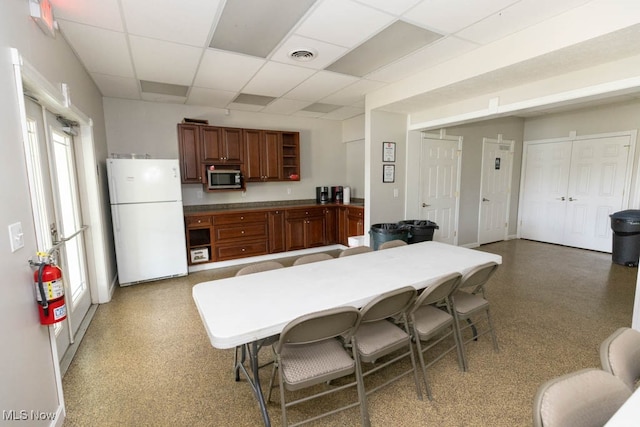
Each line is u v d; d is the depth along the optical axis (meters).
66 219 2.68
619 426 0.80
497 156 5.82
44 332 1.57
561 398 0.90
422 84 3.34
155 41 2.54
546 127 5.82
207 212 4.55
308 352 1.65
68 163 2.82
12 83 1.42
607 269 4.32
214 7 2.07
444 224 5.16
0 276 1.21
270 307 1.57
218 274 4.30
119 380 2.07
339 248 5.65
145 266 3.91
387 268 2.23
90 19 2.18
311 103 4.69
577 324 2.77
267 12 2.14
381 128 4.24
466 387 1.98
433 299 1.93
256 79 3.54
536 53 2.36
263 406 1.60
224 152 4.73
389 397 1.90
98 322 2.89
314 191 6.03
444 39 2.59
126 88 3.81
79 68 2.90
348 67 3.20
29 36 1.70
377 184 4.30
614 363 1.11
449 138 5.01
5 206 1.28
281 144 5.23
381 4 2.06
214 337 1.30
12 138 1.38
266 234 4.96
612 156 5.00
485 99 3.43
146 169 3.82
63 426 1.69
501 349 2.40
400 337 1.82
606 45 2.16
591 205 5.30
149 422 1.72
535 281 3.86
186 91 3.99
